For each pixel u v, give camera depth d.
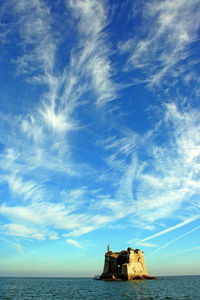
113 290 89.06
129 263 137.25
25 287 119.31
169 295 72.50
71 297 71.31
